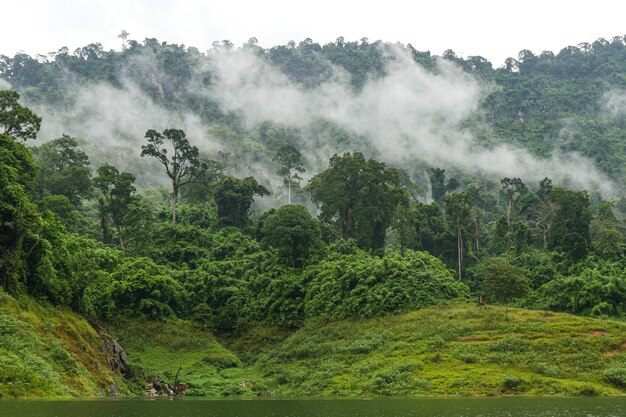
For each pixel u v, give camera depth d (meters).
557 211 101.19
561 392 44.22
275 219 83.06
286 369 59.94
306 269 79.75
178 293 76.19
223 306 78.75
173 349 67.38
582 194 96.81
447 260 101.94
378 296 68.50
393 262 73.50
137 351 65.38
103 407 32.62
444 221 108.62
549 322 57.91
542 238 111.75
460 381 47.34
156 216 107.00
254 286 79.88
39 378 36.03
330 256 81.62
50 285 50.44
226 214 105.06
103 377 46.53
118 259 77.25
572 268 83.44
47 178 98.94
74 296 53.47
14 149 59.62
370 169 95.50
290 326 74.25
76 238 78.06
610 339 51.88
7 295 43.28
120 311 70.06
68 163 108.31
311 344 64.88
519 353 51.75
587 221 95.00
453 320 62.22
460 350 53.75
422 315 65.31
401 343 58.06
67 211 89.50
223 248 92.06
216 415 31.02
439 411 32.97
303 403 40.34
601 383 45.88
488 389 45.59
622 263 83.50
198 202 117.00
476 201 150.50
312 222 84.12
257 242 97.62
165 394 52.78
